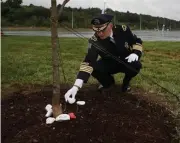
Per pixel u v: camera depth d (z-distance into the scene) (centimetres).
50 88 507
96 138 309
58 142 298
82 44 1344
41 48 1130
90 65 367
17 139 312
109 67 429
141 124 347
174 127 366
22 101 418
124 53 407
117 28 393
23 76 592
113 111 370
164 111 409
